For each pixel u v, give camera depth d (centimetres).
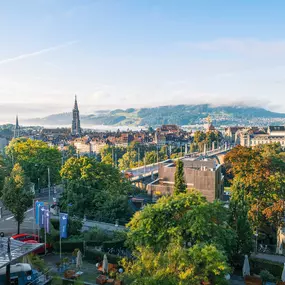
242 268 4800
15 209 5734
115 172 8631
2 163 10569
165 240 4059
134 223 4572
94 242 5422
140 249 3641
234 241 4425
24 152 11519
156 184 9956
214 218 4362
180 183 7138
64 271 4431
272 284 4309
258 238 6819
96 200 7281
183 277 2959
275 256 5703
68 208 7212
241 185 6850
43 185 10694
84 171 7850
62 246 5228
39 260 4272
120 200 7231
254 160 7306
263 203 6894
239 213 5125
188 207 4359
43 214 5006
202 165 10306
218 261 3269
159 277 2947
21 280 3581
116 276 3925
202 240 4034
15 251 3319
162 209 4291
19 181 5884
